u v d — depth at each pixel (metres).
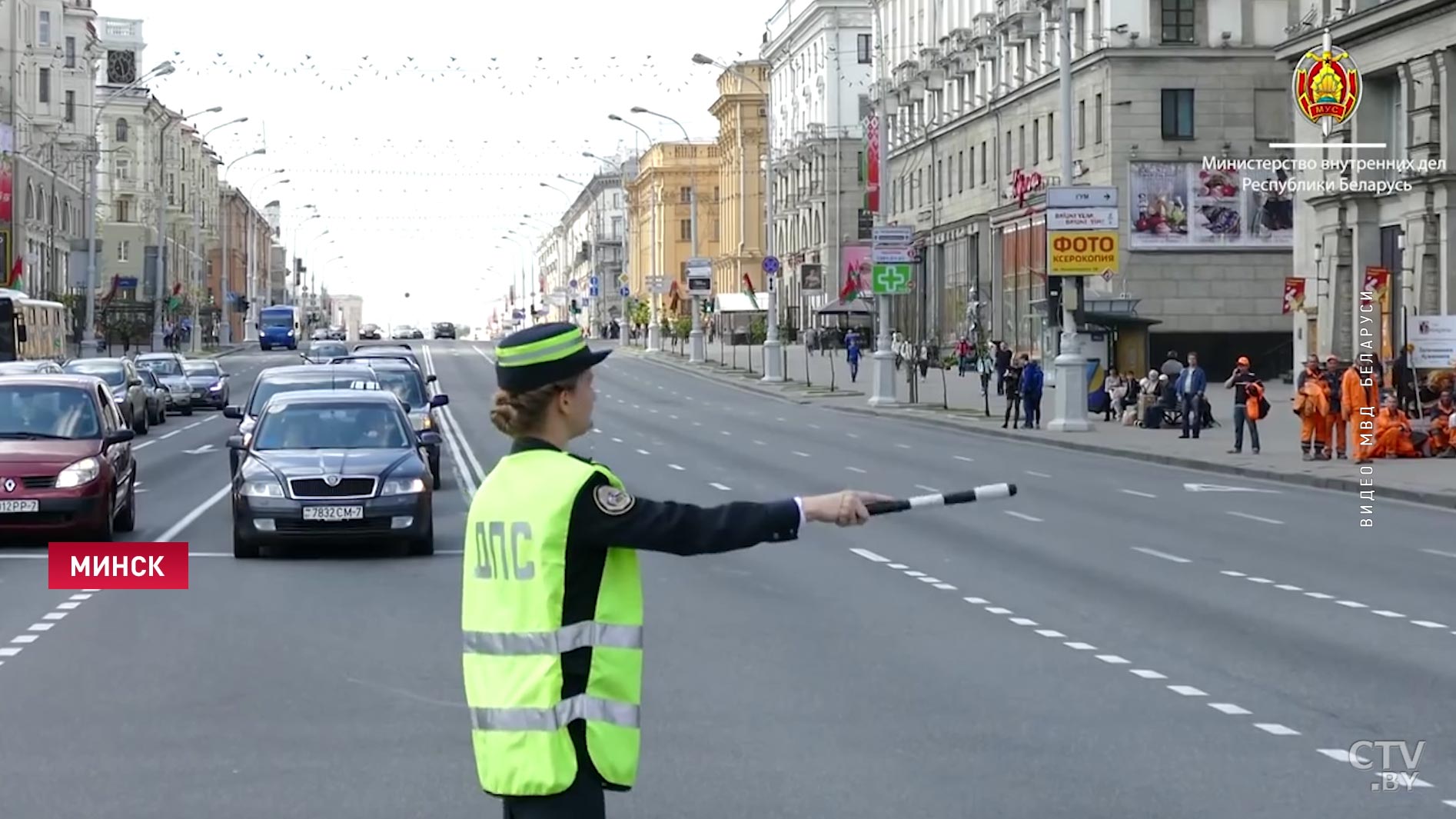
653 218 108.88
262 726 10.16
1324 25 50.16
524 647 4.60
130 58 129.12
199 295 117.94
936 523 22.94
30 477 19.34
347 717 10.42
